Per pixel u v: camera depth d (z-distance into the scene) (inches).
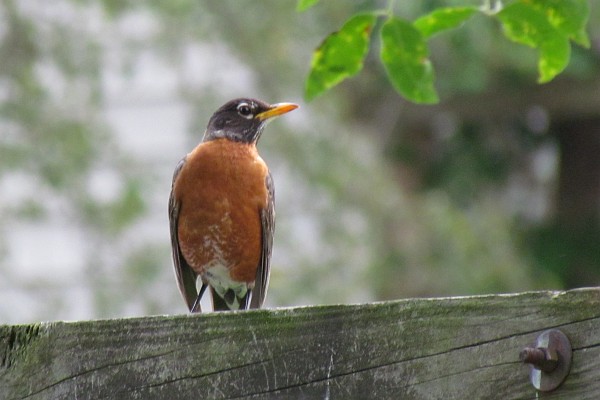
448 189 678.5
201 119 613.0
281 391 158.9
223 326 165.3
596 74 577.6
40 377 179.0
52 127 583.8
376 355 152.6
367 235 613.0
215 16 592.1
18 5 586.6
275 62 599.2
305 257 601.6
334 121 617.3
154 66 662.5
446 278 610.5
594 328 135.4
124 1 576.7
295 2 585.3
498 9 191.2
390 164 666.2
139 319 172.1
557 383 136.6
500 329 143.6
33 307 601.6
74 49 597.3
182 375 166.6
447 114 641.6
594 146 695.7
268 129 595.8
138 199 586.6
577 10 187.0
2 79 585.9
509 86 604.4
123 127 666.2
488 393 142.9
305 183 603.5
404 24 189.5
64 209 591.5
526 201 714.2
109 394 171.6
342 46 197.6
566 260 681.0
